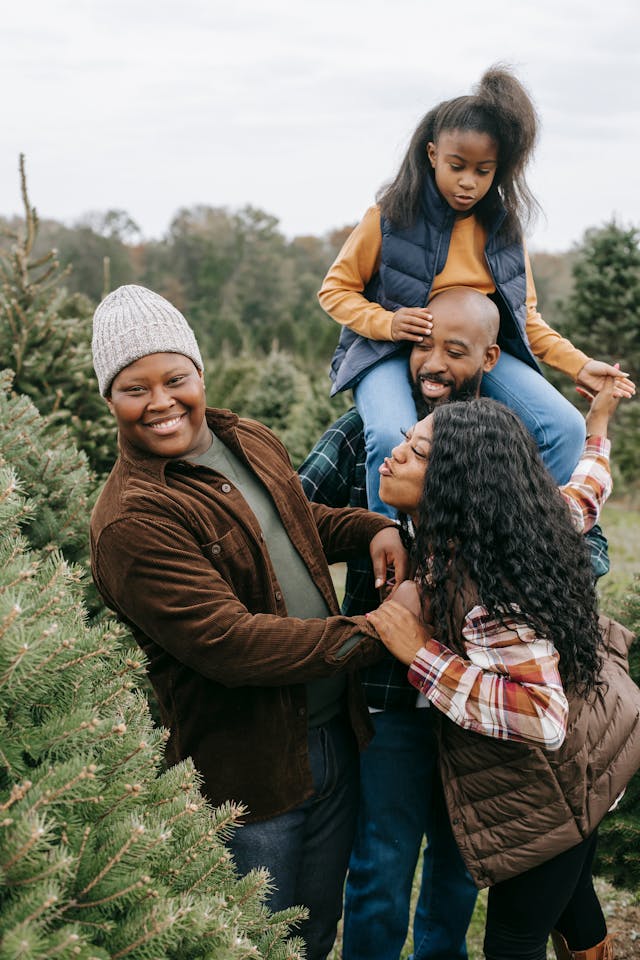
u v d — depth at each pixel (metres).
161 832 1.24
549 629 1.68
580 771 1.76
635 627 2.70
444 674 1.71
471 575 1.69
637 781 2.53
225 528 1.72
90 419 5.17
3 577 1.31
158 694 1.85
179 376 1.68
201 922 1.20
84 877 1.17
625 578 7.79
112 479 1.74
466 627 1.71
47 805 1.13
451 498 1.71
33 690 1.23
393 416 2.25
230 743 1.77
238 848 1.81
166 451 1.72
